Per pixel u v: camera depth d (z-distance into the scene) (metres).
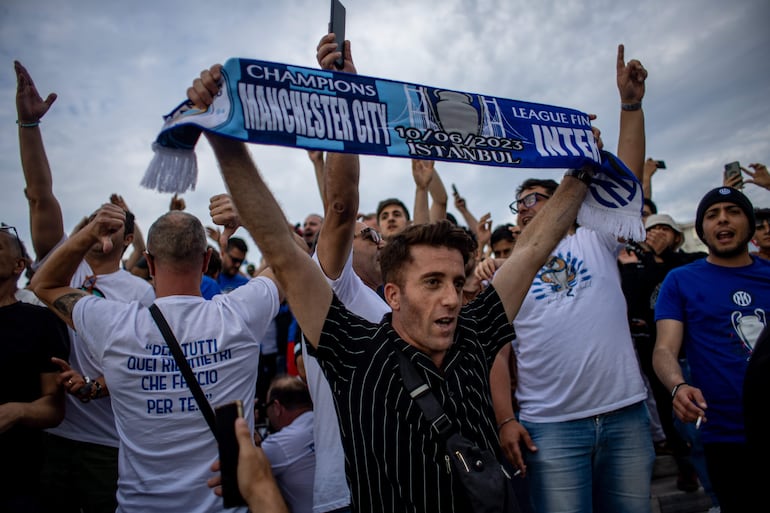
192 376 2.00
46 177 2.78
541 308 2.87
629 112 2.46
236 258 5.99
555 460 2.69
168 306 2.08
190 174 1.55
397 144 1.78
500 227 4.62
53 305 2.17
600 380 2.70
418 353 1.54
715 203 2.77
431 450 1.44
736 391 2.54
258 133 1.54
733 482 2.52
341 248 2.00
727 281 2.73
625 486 2.69
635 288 4.23
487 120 2.00
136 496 1.94
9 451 2.27
